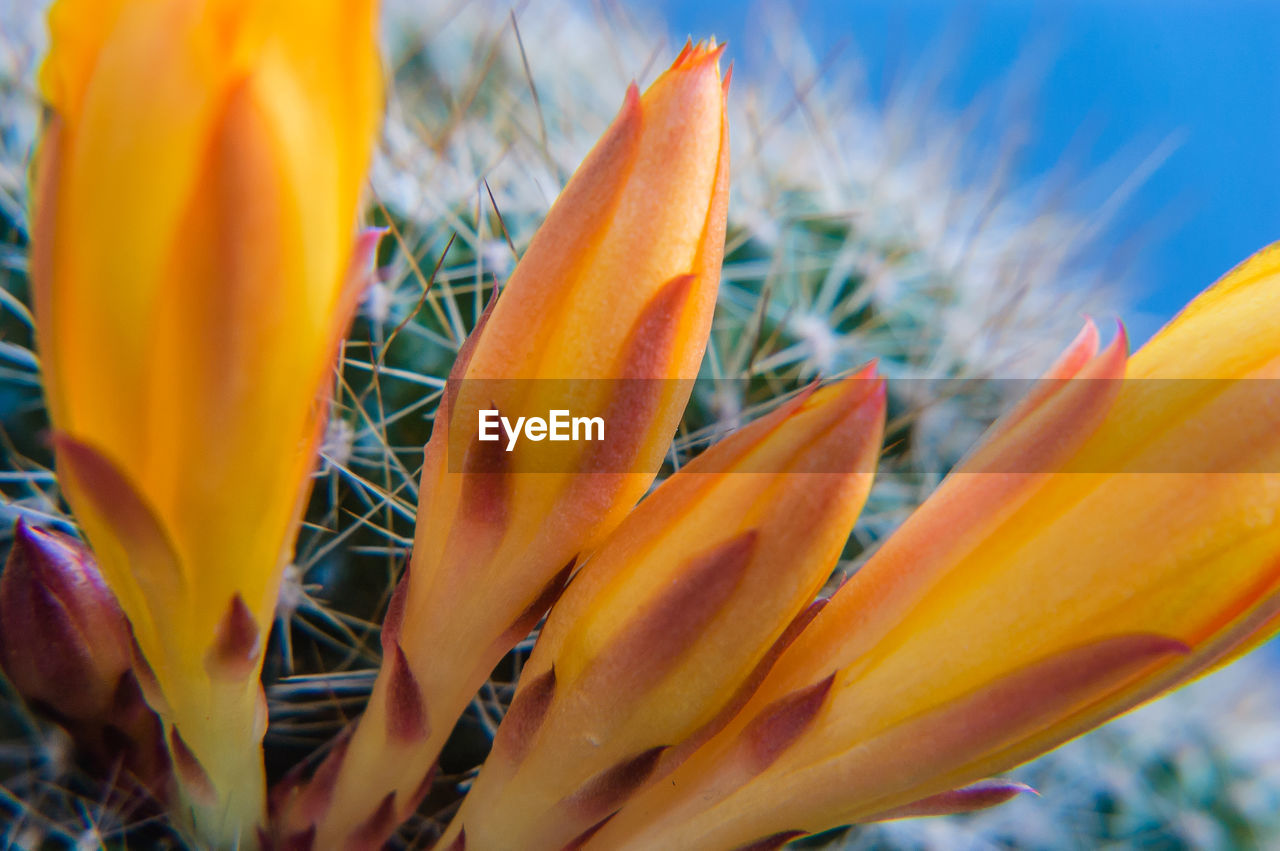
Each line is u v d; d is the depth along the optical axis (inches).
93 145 2.6
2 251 4.6
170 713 3.3
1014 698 3.1
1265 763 6.6
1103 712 3.2
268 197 2.6
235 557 2.9
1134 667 3.1
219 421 2.7
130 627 3.3
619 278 3.1
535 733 3.4
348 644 4.6
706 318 3.2
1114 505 3.1
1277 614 3.1
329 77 2.6
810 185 6.3
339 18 2.6
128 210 2.6
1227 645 3.1
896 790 3.3
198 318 2.7
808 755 3.3
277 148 2.6
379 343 4.6
